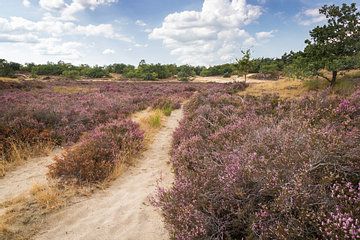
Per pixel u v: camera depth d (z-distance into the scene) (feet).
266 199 11.17
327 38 52.49
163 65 297.12
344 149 11.41
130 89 104.73
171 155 25.70
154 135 35.58
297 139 13.01
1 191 19.17
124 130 31.01
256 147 14.46
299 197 9.40
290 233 8.57
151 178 21.27
